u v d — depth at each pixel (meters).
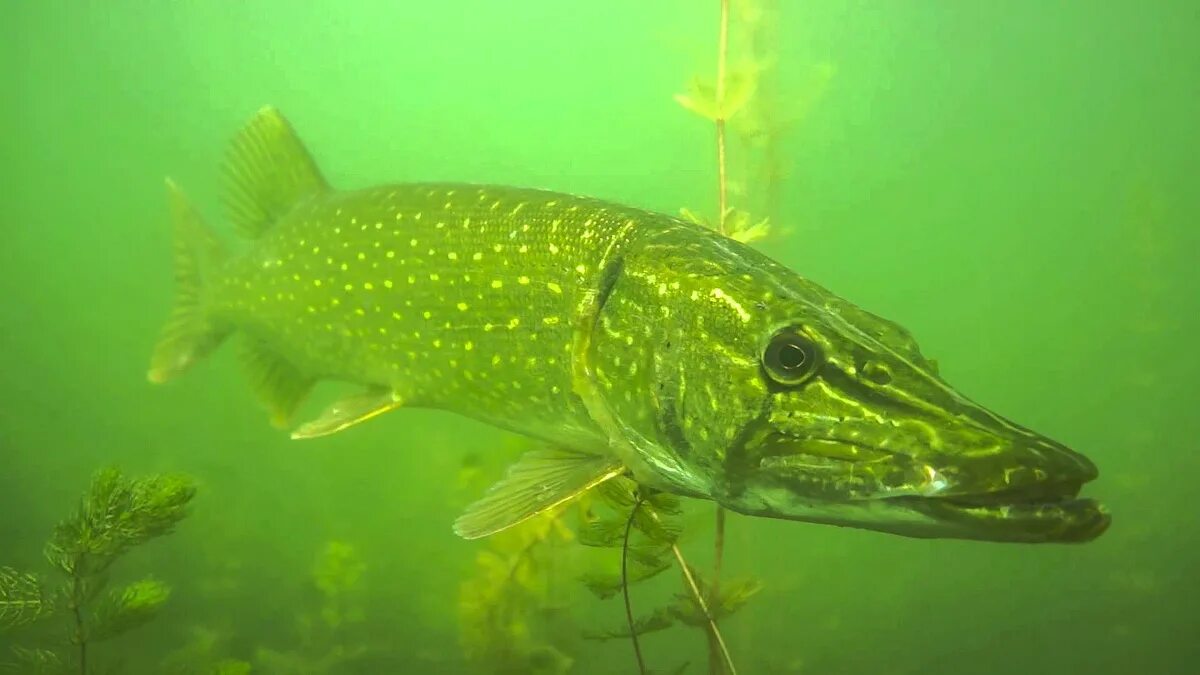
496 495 0.35
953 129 5.94
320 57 5.20
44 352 2.18
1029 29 4.37
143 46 4.63
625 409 0.34
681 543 0.47
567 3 3.75
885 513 0.28
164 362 0.58
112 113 5.61
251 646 0.74
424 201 0.44
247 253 0.52
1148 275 1.05
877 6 3.25
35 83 5.07
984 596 0.99
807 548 1.08
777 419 0.30
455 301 0.41
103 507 0.39
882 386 0.28
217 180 0.54
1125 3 3.90
